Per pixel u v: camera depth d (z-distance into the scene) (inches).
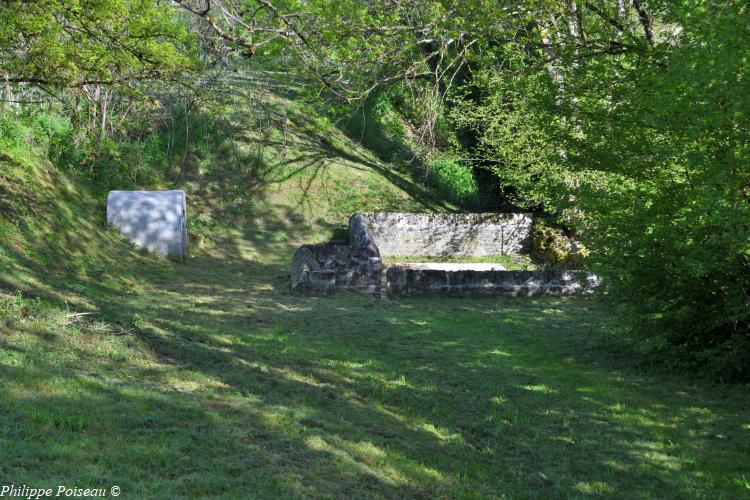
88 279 633.0
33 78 479.2
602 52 442.6
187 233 885.8
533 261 908.6
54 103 768.9
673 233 399.5
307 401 351.3
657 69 398.3
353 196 1063.6
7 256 582.9
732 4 304.8
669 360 449.4
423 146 1121.4
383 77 692.1
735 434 342.3
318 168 1101.7
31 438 236.4
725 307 417.7
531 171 808.3
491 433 337.1
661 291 429.7
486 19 524.7
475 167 1116.5
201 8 446.0
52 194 789.9
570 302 703.7
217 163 1055.0
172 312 540.4
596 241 441.7
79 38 466.0
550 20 528.1
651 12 437.7
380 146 1216.8
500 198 1075.3
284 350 452.8
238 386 358.6
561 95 450.0
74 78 484.7
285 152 1114.1
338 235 979.3
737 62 302.0
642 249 415.2
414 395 384.5
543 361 474.0
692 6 312.2
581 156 441.1
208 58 694.5
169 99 973.2
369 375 416.5
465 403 378.9
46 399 278.2
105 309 493.4
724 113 313.6
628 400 393.7
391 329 557.0
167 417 285.9
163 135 1035.3
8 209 691.4
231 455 257.0
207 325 504.7
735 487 284.4
